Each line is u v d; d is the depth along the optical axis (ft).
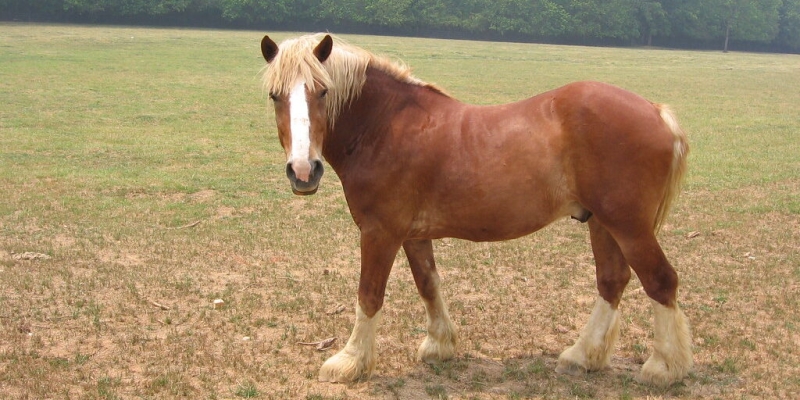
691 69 137.18
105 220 30.45
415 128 16.30
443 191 16.21
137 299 21.71
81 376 16.78
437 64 123.34
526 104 16.52
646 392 16.60
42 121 55.83
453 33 236.84
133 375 17.02
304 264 25.88
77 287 22.65
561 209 16.39
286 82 15.17
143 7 198.70
